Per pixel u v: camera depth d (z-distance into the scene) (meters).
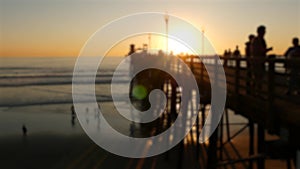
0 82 69.12
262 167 9.38
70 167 18.97
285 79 8.91
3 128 30.97
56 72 86.06
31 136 27.52
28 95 55.19
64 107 43.84
